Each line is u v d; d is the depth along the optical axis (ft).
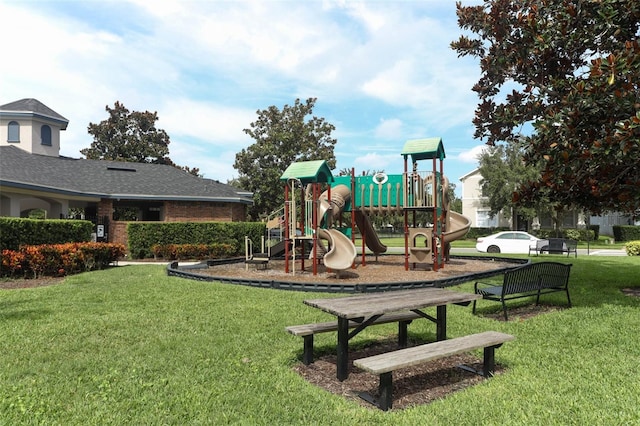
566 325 20.27
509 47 29.50
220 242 67.05
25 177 58.08
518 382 12.85
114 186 70.23
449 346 12.56
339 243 40.01
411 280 34.35
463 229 50.55
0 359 14.82
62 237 46.16
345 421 10.23
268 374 13.56
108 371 13.75
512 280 22.56
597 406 11.06
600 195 26.58
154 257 64.28
